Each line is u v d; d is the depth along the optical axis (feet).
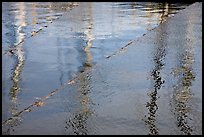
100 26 19.79
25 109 9.66
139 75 11.94
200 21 19.92
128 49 15.12
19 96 10.59
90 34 18.01
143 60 13.52
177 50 14.56
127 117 8.93
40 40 17.16
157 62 13.17
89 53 14.75
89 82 11.51
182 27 18.69
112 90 10.76
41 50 15.49
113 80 11.57
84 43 16.35
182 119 8.72
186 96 10.07
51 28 19.61
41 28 19.66
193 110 9.19
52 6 27.04
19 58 14.46
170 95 10.18
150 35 17.34
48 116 9.18
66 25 20.27
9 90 11.08
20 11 24.95
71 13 23.94
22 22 21.30
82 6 26.81
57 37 17.66
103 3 27.99
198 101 9.70
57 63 13.66
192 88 10.62
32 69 13.08
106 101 9.98
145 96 10.20
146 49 14.97
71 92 10.75
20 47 16.06
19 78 12.17
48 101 10.14
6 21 21.58
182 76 11.66
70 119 8.95
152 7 25.40
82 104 9.83
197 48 14.71
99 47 15.62
